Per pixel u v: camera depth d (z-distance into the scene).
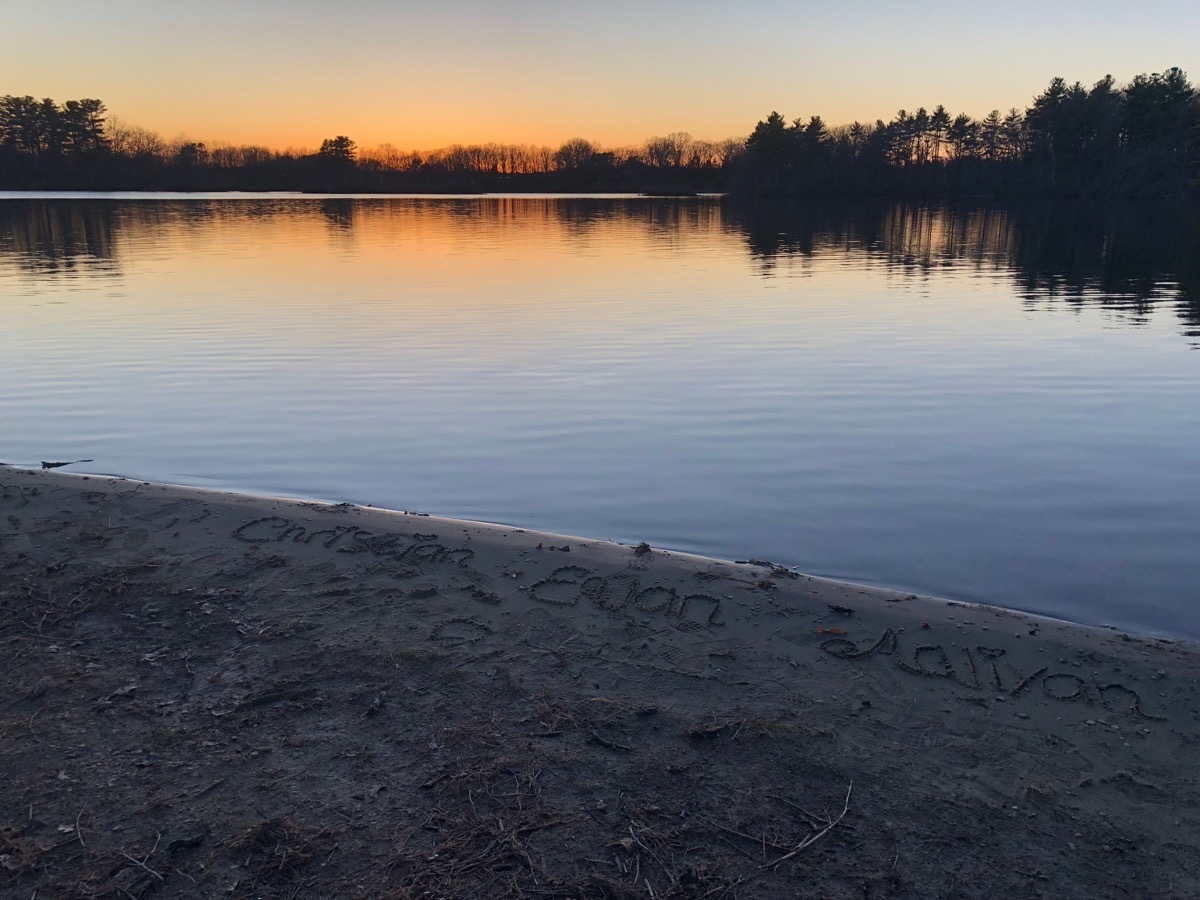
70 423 7.87
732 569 4.64
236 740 3.14
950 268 21.12
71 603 4.23
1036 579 4.71
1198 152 64.31
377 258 22.89
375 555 4.79
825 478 6.36
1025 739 3.16
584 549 4.88
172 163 104.75
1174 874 2.54
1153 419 7.80
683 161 116.00
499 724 3.24
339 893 2.45
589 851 2.61
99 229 34.22
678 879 2.51
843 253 25.55
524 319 13.18
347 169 108.25
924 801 2.84
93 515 5.41
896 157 89.19
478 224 39.41
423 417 8.00
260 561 4.73
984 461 6.69
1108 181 71.56
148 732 3.19
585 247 27.11
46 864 2.54
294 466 6.71
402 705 3.37
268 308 14.11
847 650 3.79
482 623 4.04
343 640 3.87
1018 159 81.25
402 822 2.73
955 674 3.60
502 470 6.60
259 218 43.41
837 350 10.93
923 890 2.49
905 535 5.33
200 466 6.72
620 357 10.52
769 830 2.71
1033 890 2.49
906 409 8.20
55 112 96.06
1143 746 3.11
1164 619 4.24
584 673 3.61
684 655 3.76
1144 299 15.47
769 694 3.45
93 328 12.30
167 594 4.34
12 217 42.34
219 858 2.57
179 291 16.14
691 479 6.37
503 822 2.73
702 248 27.06
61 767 2.97
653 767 3.00
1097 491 6.04
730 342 11.45
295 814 2.76
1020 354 10.65
